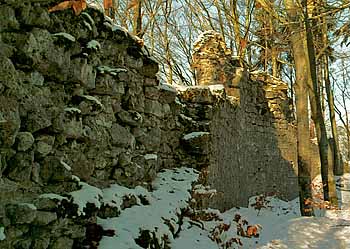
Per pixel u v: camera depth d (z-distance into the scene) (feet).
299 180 29.68
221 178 28.04
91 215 12.33
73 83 13.09
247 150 35.86
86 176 14.11
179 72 53.78
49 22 11.05
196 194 22.66
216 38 35.81
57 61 11.48
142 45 18.72
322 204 31.99
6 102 9.36
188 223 19.74
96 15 14.97
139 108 18.85
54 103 11.88
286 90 44.42
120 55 17.19
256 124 38.88
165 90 22.66
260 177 38.52
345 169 71.05
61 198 11.14
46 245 10.62
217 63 35.09
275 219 28.35
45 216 10.43
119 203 15.37
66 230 11.51
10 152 9.65
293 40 28.43
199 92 26.35
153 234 14.80
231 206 30.12
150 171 20.22
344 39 23.13
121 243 13.23
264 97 41.27
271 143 41.73
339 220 26.81
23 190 10.18
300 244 21.44
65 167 11.62
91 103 14.12
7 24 9.91
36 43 10.59
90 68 14.01
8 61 9.45
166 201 19.27
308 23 24.90
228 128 30.50
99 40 15.46
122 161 16.88
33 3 10.59
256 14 39.04
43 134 11.21
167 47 50.11
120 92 16.90
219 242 19.12
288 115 46.16
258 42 46.47
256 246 20.56
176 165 24.75
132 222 14.88
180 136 25.20
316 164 58.39
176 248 16.39
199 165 24.97
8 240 9.38
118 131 16.72
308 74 35.47
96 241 12.92
